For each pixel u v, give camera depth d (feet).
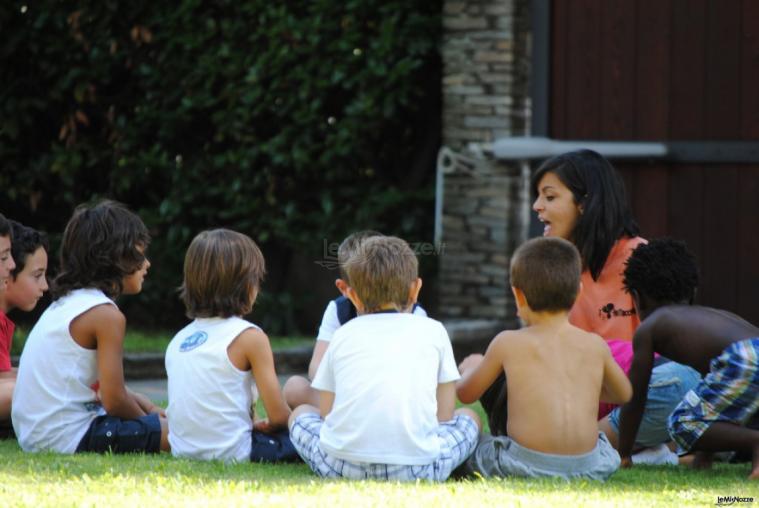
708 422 39.55
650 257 41.29
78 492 31.99
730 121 70.64
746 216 70.54
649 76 71.72
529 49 73.41
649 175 72.13
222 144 80.53
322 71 75.72
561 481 35.86
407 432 35.83
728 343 39.50
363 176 80.33
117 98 81.15
